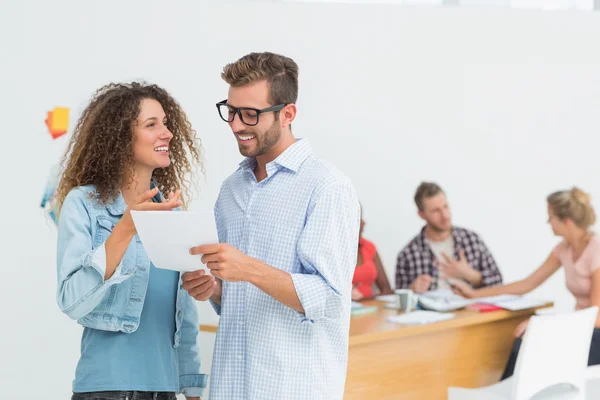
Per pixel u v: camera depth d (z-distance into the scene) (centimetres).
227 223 203
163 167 214
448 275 467
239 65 189
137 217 169
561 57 593
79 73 472
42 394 462
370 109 573
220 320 198
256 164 206
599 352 375
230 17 524
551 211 404
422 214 480
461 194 590
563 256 407
